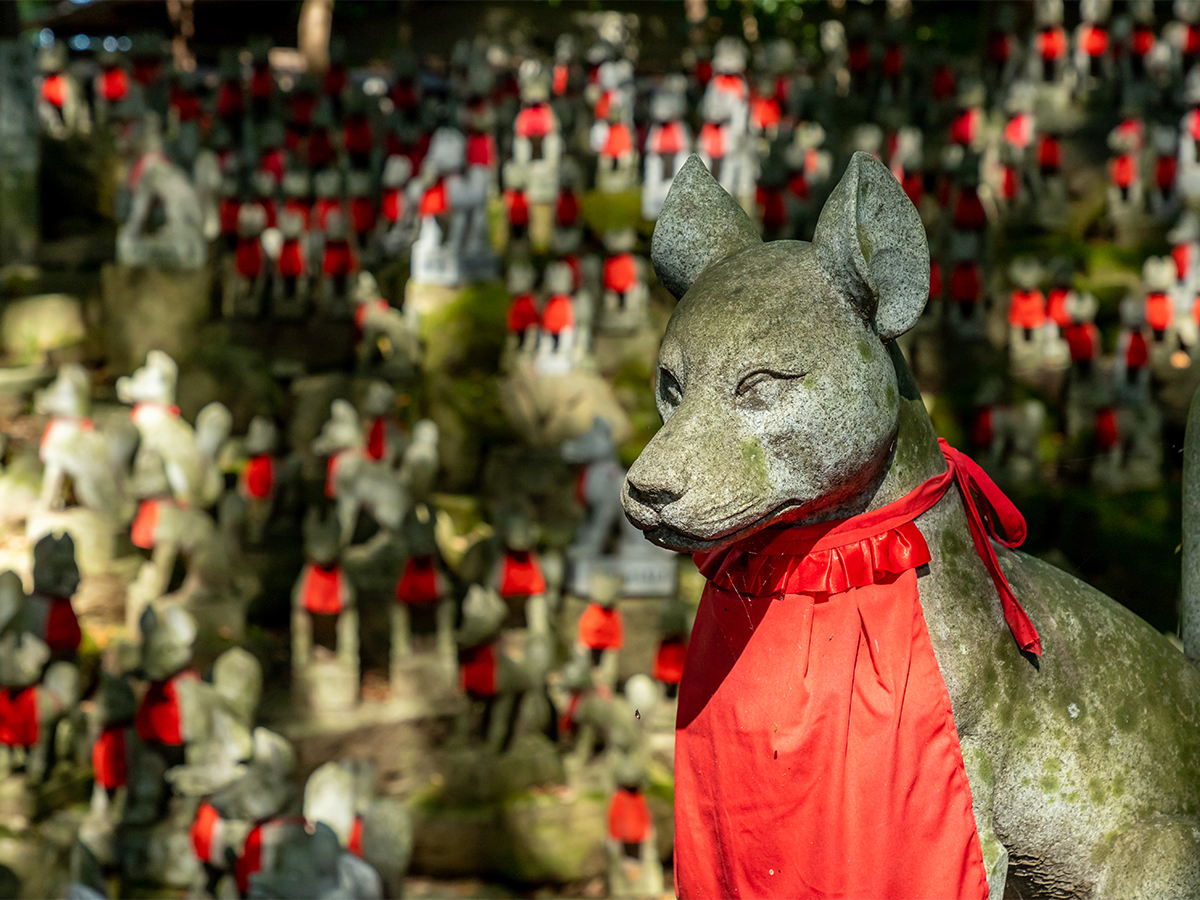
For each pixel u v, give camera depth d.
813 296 1.87
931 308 10.99
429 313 11.23
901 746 1.87
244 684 6.77
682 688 2.11
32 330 11.48
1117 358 10.25
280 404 10.70
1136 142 12.70
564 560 8.54
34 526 8.35
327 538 7.48
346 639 7.58
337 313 11.41
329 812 6.00
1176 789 2.10
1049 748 2.01
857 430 1.84
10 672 6.82
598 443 8.55
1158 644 2.19
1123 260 12.20
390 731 7.49
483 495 10.34
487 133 11.88
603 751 7.76
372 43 22.52
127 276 11.08
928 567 1.97
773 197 11.66
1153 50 14.39
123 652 7.20
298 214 11.32
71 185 13.92
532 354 10.52
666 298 12.05
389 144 14.98
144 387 8.66
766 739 1.93
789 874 1.91
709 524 1.81
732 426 1.83
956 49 19.72
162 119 15.78
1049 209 12.73
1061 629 2.08
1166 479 9.99
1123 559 9.29
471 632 7.24
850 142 13.42
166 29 21.91
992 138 13.80
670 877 7.29
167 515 8.09
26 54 12.82
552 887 7.09
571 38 16.22
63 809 6.90
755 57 19.86
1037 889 2.15
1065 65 14.75
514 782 7.29
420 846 7.14
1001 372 10.79
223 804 5.32
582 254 11.67
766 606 1.99
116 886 6.45
